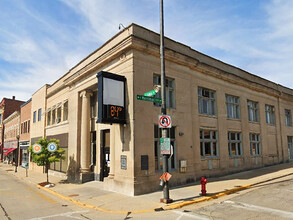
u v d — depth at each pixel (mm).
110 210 8922
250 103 21047
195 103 15281
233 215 7695
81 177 15617
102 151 15320
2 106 51312
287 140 24922
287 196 9711
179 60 14234
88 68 15719
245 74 20891
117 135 12430
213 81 17031
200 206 8992
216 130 16703
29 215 8594
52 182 16875
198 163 14617
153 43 12758
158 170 12438
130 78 12047
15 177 22172
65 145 19188
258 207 8484
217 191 11078
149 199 10086
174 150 13531
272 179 13969
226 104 18312
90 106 17219
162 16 9969
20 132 35438
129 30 12617
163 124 9477
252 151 19891
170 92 14008
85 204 9992
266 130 21938
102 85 11492
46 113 24703
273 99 23891
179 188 12180
